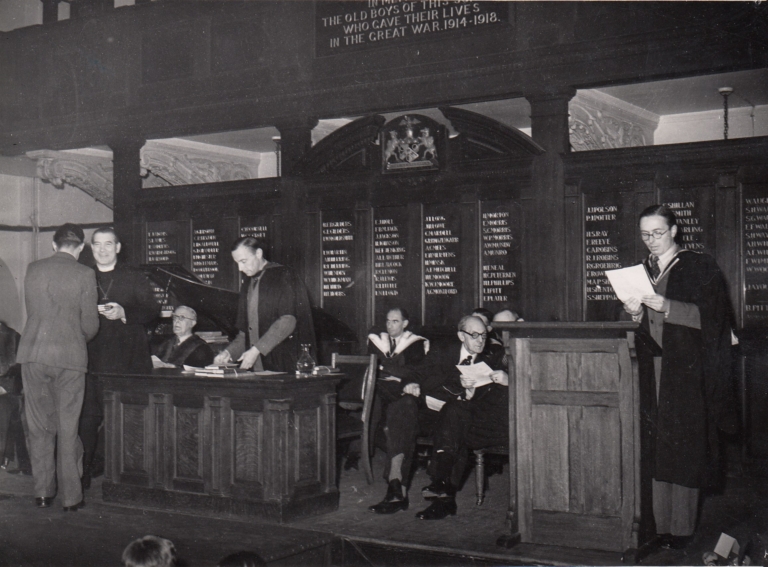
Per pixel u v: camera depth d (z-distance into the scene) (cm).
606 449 434
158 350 768
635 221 694
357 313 817
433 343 771
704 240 671
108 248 603
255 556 322
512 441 455
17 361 561
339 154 827
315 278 839
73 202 1380
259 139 1138
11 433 718
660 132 981
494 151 752
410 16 778
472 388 558
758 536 472
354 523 512
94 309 563
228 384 531
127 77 946
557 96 714
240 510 528
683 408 441
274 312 594
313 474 537
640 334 459
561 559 423
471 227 761
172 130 919
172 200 928
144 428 571
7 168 1259
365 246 813
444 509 523
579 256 713
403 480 564
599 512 436
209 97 890
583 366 439
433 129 775
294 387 521
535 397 451
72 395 554
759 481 632
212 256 909
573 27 702
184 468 554
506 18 730
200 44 898
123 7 948
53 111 1000
